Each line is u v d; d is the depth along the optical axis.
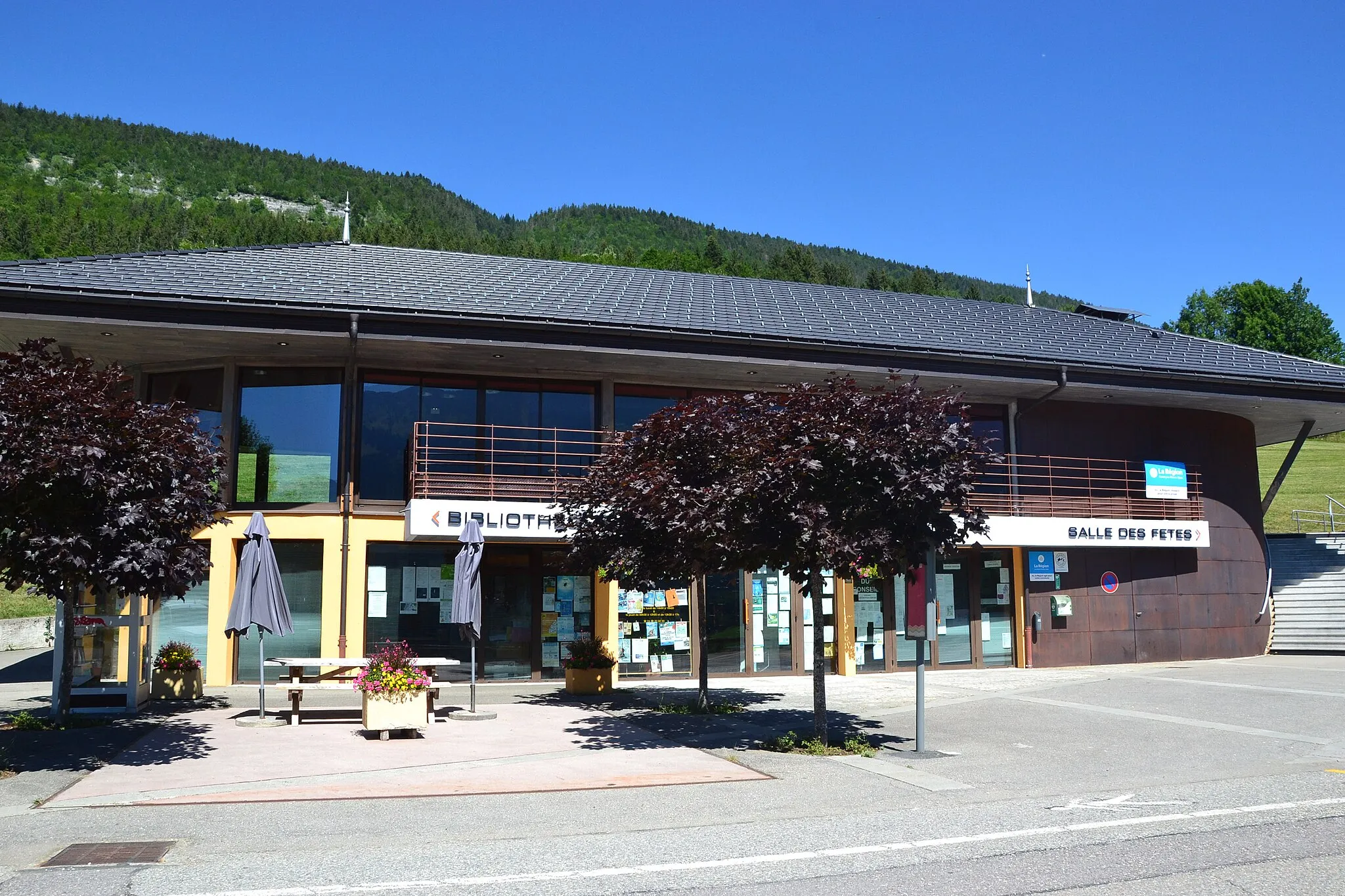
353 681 14.27
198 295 16.62
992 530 21.47
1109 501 23.33
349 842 7.64
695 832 7.89
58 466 9.99
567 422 20.11
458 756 11.48
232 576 18.30
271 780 10.08
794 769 10.61
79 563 10.17
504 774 10.38
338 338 17.38
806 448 11.11
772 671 20.94
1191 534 23.39
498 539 18.09
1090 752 11.70
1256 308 88.44
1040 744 12.25
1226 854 7.06
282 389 18.92
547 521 18.22
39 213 143.50
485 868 6.83
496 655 19.05
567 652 19.38
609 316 19.19
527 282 22.30
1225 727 13.49
